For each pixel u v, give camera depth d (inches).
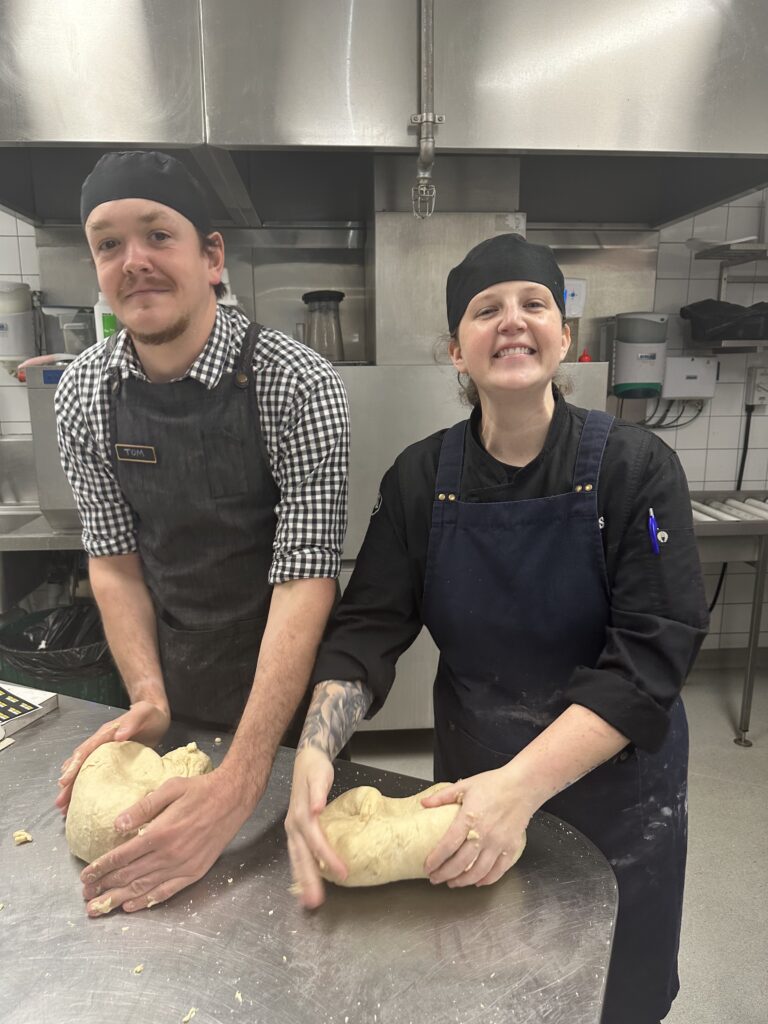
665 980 38.5
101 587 44.3
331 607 38.7
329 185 94.4
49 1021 22.0
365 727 86.5
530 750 29.4
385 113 65.8
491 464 35.2
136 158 32.9
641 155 71.0
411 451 38.6
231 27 62.9
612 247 101.6
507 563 34.6
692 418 107.5
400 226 79.0
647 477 32.9
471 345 31.5
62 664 75.7
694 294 105.2
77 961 24.1
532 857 29.1
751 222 104.2
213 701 45.8
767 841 71.6
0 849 29.8
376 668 34.7
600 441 33.6
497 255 30.9
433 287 80.4
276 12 63.1
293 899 26.7
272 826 31.0
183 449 39.4
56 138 63.4
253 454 40.0
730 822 74.6
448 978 23.2
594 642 34.9
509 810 27.6
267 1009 22.2
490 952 24.2
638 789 35.4
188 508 40.9
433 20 63.7
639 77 68.0
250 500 41.3
